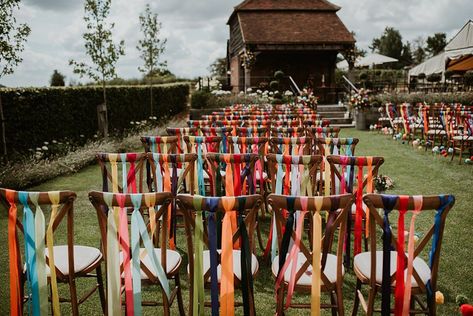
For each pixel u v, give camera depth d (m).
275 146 4.99
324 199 2.34
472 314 2.68
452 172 7.70
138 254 2.43
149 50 15.73
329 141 4.54
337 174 3.65
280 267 2.55
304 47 21.44
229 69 30.09
